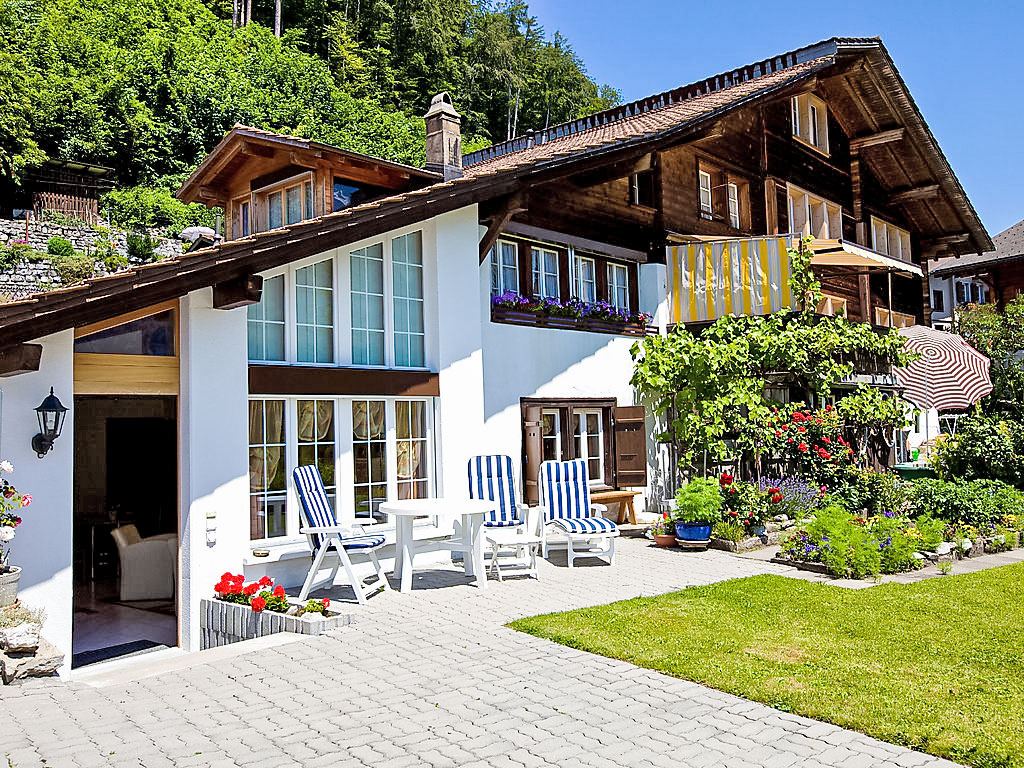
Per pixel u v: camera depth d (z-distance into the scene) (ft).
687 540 41.55
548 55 223.51
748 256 51.75
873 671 21.47
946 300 117.60
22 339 25.40
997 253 105.40
